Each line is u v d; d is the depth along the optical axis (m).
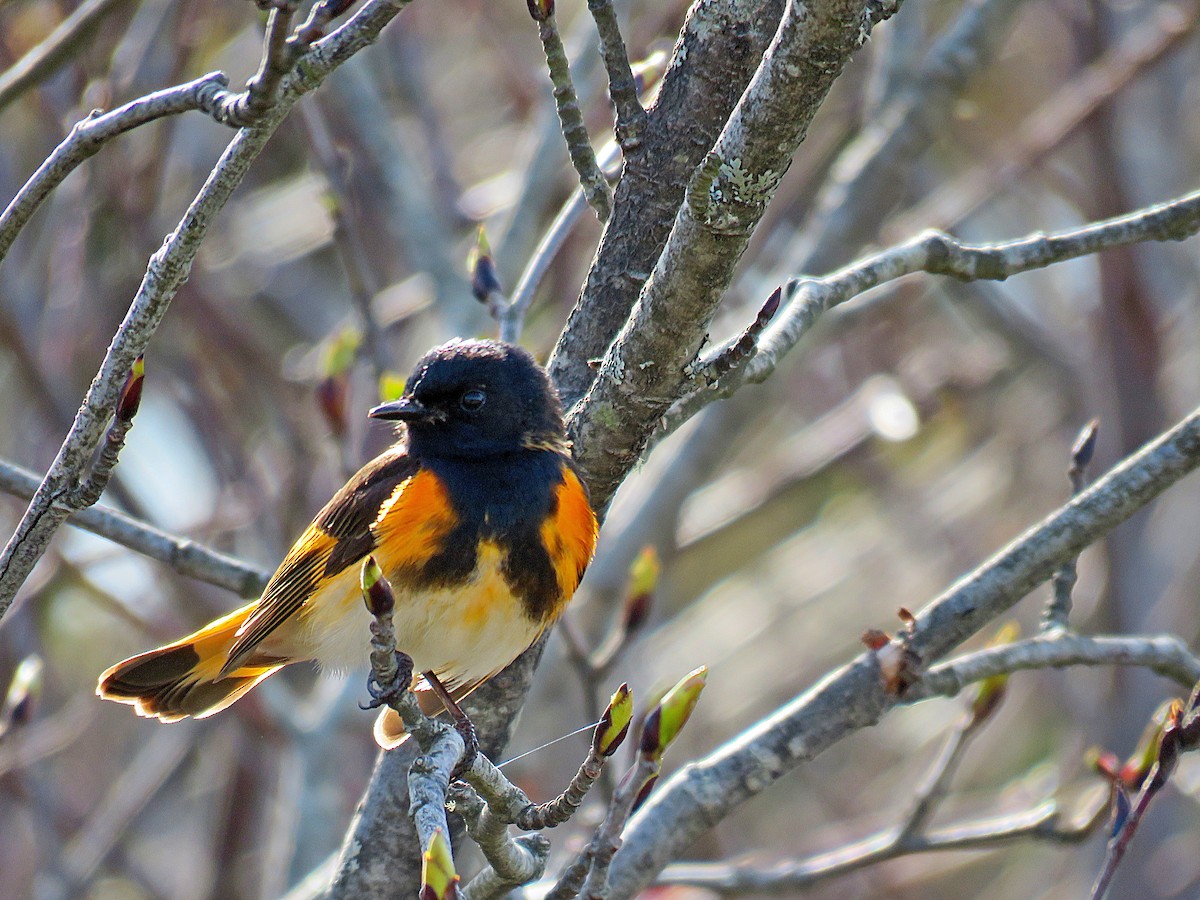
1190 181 15.33
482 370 7.33
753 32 6.81
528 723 13.10
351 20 5.14
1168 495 15.09
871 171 13.11
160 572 12.98
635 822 7.47
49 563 12.30
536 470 7.25
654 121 7.01
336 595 7.23
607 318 7.33
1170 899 13.47
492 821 5.57
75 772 15.77
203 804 14.98
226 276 15.67
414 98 13.97
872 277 7.42
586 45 12.23
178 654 7.94
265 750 13.21
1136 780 7.82
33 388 12.05
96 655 16.50
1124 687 13.28
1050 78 17.45
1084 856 14.44
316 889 9.41
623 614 8.57
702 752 15.59
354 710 11.83
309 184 15.69
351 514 7.39
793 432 18.31
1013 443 16.98
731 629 16.61
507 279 11.91
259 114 5.11
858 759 17.23
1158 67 14.70
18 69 8.58
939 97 13.26
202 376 12.70
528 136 14.53
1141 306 14.16
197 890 13.52
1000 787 16.17
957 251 7.57
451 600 7.02
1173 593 14.25
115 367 5.41
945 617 7.47
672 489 13.02
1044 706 16.84
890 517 17.12
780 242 14.91
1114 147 14.25
